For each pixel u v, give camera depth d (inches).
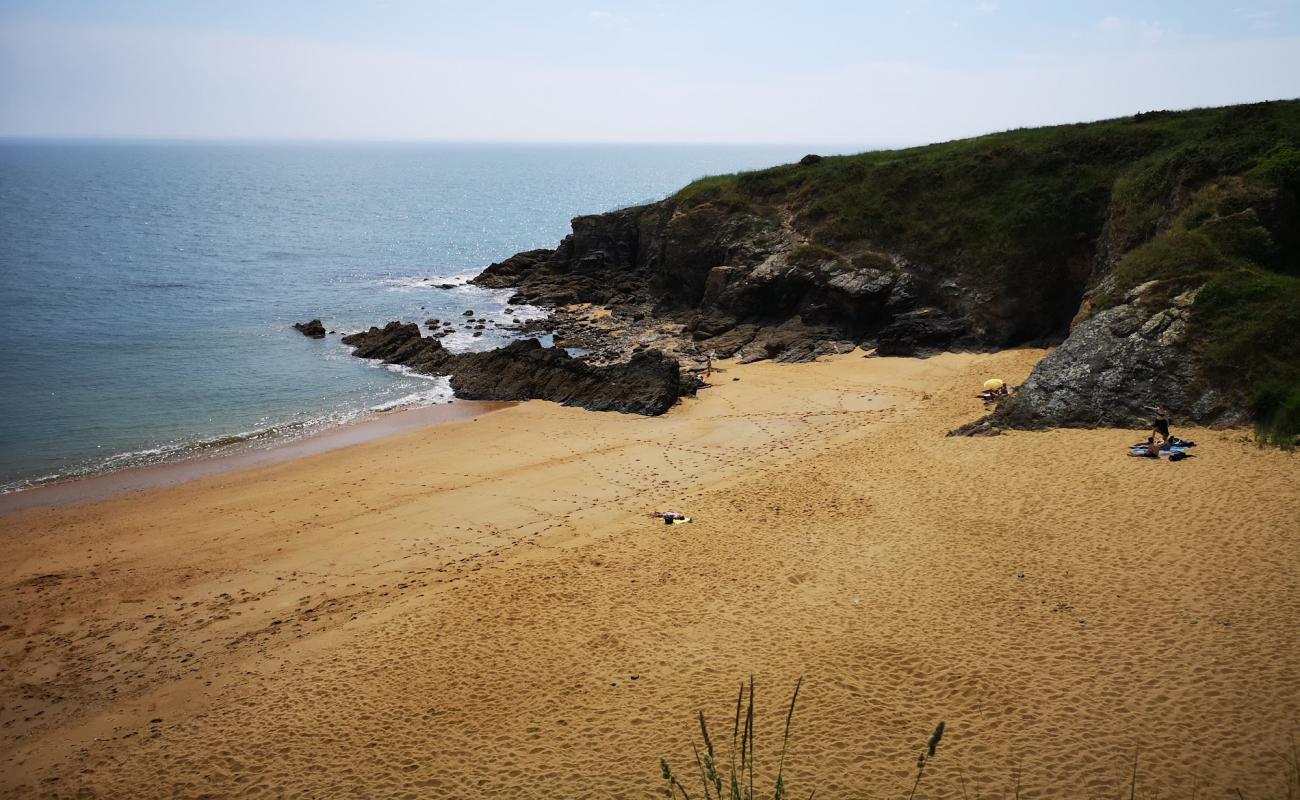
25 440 1341.0
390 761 531.8
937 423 1186.6
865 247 1895.9
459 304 2465.6
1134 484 823.7
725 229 2133.4
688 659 613.0
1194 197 1366.9
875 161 2134.6
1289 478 780.0
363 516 1018.1
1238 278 1098.1
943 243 1802.4
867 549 772.0
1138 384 1037.8
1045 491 845.2
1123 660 547.2
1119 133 1788.9
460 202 6781.5
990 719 505.4
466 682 615.8
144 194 6845.5
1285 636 546.3
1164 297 1122.0
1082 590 643.5
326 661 671.8
